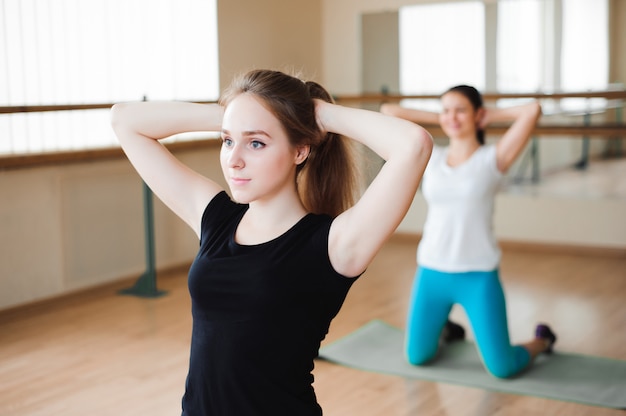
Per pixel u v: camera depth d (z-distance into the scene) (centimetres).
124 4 493
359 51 667
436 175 330
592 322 416
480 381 326
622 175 570
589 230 586
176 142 526
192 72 548
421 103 647
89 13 471
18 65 434
